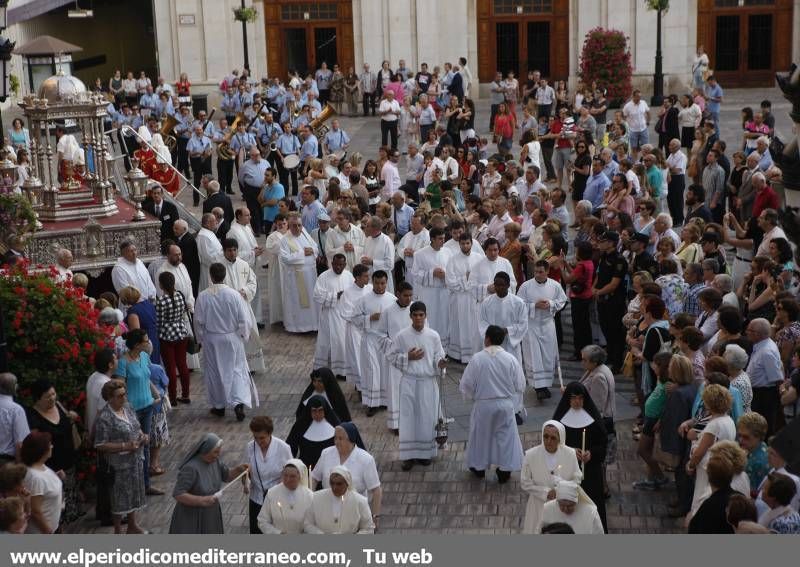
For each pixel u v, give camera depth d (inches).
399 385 912.3
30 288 807.1
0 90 968.9
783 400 753.6
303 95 2356.1
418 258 1087.0
